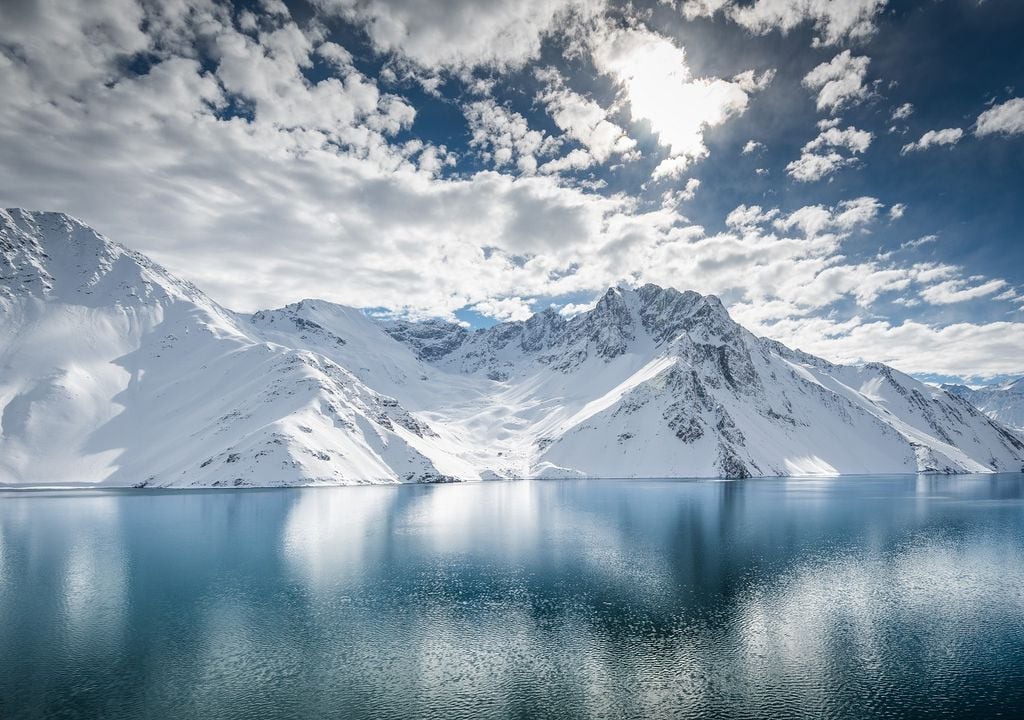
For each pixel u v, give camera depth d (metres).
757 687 49.91
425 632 61.84
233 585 79.19
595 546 107.12
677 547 106.50
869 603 72.56
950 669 53.53
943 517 153.12
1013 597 75.44
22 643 58.94
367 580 82.12
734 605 71.19
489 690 49.16
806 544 110.94
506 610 68.69
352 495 198.25
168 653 56.41
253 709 46.00
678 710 45.97
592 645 58.56
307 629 62.75
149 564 91.69
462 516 146.12
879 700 47.72
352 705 46.69
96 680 50.75
